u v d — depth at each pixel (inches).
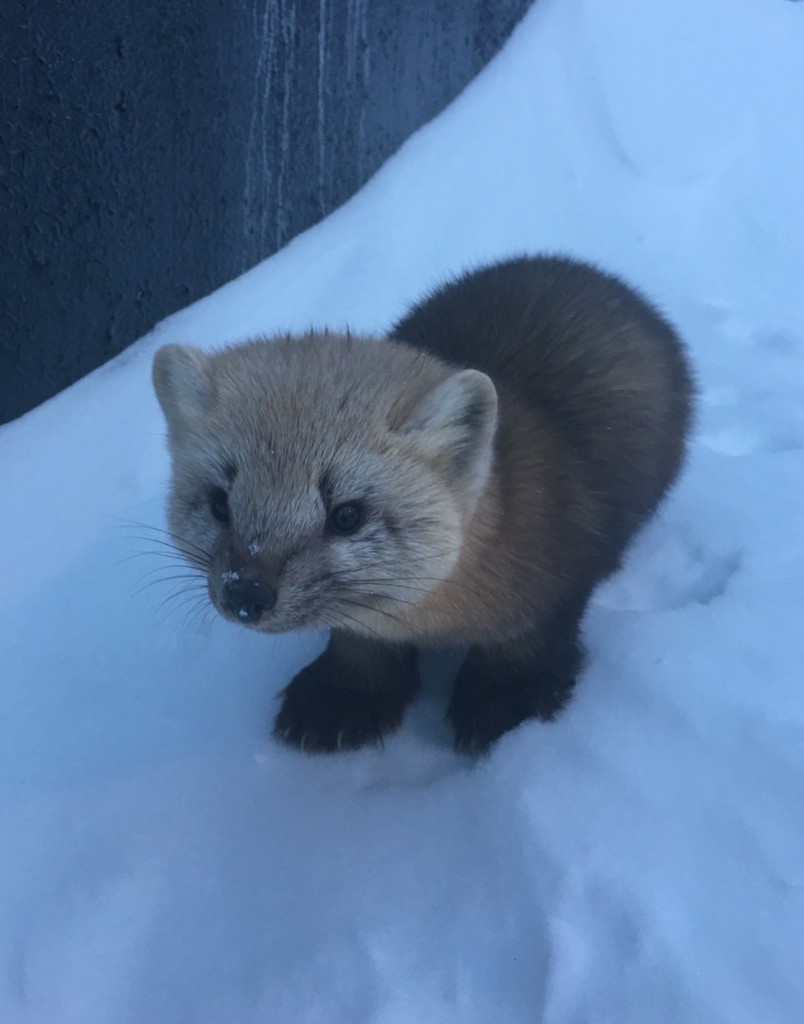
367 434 9.8
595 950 9.4
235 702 12.8
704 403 17.8
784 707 11.5
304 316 19.4
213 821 11.2
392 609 10.6
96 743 12.1
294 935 9.9
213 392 10.2
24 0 14.8
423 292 19.4
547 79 24.1
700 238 21.5
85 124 16.6
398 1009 9.2
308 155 21.4
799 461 16.0
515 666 12.5
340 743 12.2
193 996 9.6
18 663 13.3
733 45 25.3
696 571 14.4
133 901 10.4
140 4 16.6
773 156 23.2
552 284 14.2
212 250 20.1
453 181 22.3
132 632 13.7
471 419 10.1
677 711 11.7
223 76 18.7
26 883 10.6
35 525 15.4
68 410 17.6
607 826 10.4
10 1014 9.5
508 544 11.2
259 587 9.3
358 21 21.1
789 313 19.8
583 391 12.9
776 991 8.9
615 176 22.6
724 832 10.2
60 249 17.1
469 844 10.7
